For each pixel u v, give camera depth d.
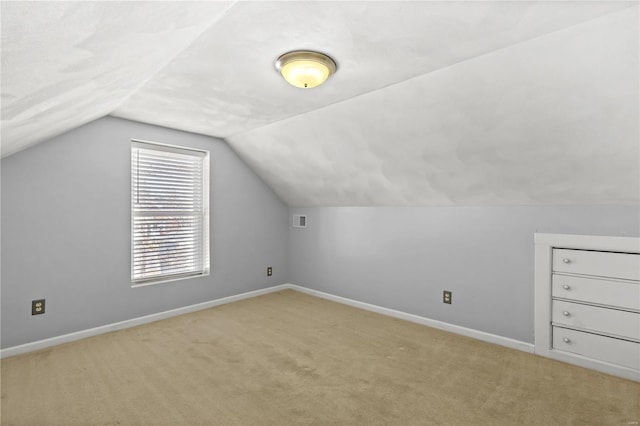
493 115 2.18
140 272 3.30
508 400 2.00
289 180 4.05
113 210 3.07
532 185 2.52
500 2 1.42
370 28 1.63
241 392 2.09
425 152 2.73
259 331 3.10
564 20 1.54
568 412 1.88
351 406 1.95
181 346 2.76
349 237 3.97
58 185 2.78
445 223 3.16
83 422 1.79
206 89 2.40
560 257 2.53
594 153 2.09
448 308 3.15
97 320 2.99
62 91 1.41
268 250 4.45
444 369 2.39
